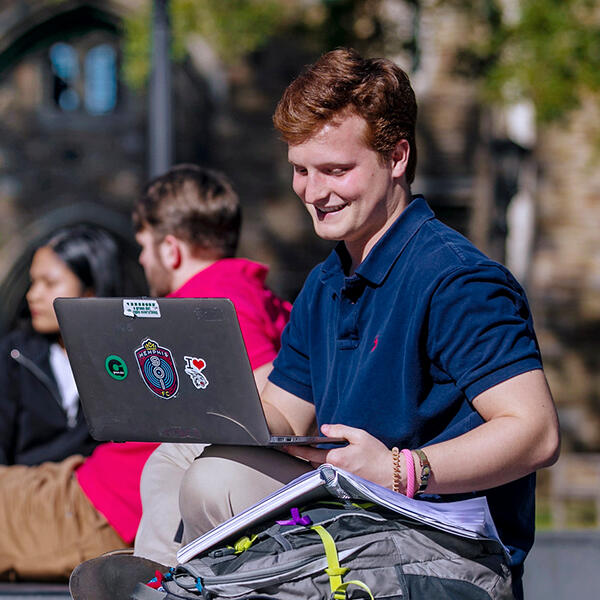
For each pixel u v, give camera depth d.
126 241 24.41
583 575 4.96
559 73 13.73
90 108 25.73
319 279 3.16
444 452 2.48
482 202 22.12
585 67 13.69
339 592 2.33
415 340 2.69
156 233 4.38
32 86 24.52
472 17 14.91
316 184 2.81
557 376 21.66
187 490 2.77
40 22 23.67
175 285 4.39
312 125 2.76
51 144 24.47
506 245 21.94
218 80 23.16
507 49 14.34
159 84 12.18
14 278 24.34
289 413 3.20
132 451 4.16
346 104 2.75
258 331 3.78
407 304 2.74
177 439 2.72
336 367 2.92
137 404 2.75
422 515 2.44
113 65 25.66
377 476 2.47
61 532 4.16
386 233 2.84
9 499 4.23
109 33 24.67
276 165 23.17
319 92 2.75
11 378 4.73
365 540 2.44
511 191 21.81
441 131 22.23
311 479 2.42
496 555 2.60
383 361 2.75
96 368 2.78
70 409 4.76
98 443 4.75
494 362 2.54
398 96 2.80
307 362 3.21
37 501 4.21
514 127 21.72
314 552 2.40
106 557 2.76
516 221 21.92
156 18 12.20
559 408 21.64
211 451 2.80
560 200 21.80
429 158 22.36
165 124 12.20
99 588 2.70
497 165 21.84
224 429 2.62
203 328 2.55
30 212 24.39
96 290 4.92
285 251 23.14
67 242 4.87
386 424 2.75
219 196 4.39
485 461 2.46
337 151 2.76
